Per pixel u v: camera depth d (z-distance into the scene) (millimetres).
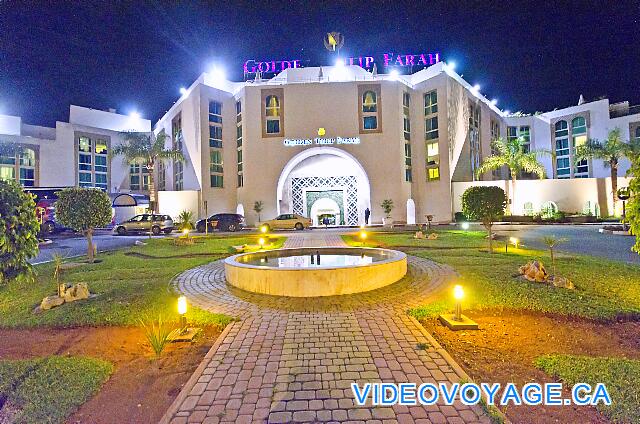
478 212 11516
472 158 35219
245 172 30375
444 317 5586
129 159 30344
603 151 30812
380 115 30516
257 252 10344
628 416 3094
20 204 4371
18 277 4441
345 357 4270
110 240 20547
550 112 43000
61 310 6387
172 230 26969
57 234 25453
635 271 8438
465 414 3133
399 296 6910
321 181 32562
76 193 11219
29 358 4621
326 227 29422
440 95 31328
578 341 4840
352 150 30406
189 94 32594
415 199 32188
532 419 3156
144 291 7590
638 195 4898
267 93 30641
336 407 3260
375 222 30078
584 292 6844
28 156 34812
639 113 37188
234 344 4727
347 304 6438
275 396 3457
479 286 7297
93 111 39938
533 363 4172
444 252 12453
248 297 7039
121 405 3523
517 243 13141
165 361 4469
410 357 4246
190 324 5637
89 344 5105
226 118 32500
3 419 3291
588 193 31656
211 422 3086
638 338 4926
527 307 6016
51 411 3344
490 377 3869
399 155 30297
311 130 30391
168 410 3260
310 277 6957
